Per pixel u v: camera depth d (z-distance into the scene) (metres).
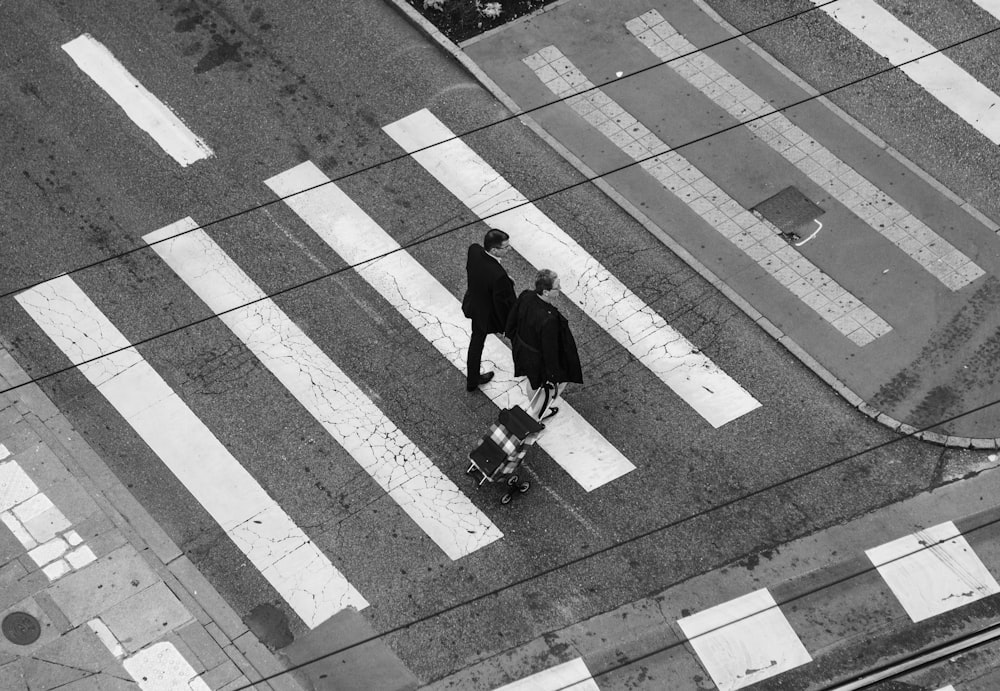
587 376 11.39
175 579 10.47
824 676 9.80
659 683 9.82
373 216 12.48
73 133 13.15
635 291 11.90
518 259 12.11
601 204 12.52
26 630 10.26
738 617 10.08
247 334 11.77
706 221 12.38
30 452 11.16
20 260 12.31
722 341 11.56
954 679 9.76
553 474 10.85
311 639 10.15
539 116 13.22
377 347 11.66
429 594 10.30
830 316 11.69
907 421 11.04
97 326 11.88
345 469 10.97
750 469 10.82
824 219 12.35
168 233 12.43
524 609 10.20
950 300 11.75
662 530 10.53
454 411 11.27
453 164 12.84
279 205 12.59
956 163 12.78
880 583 10.20
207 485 10.94
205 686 9.97
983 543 10.38
